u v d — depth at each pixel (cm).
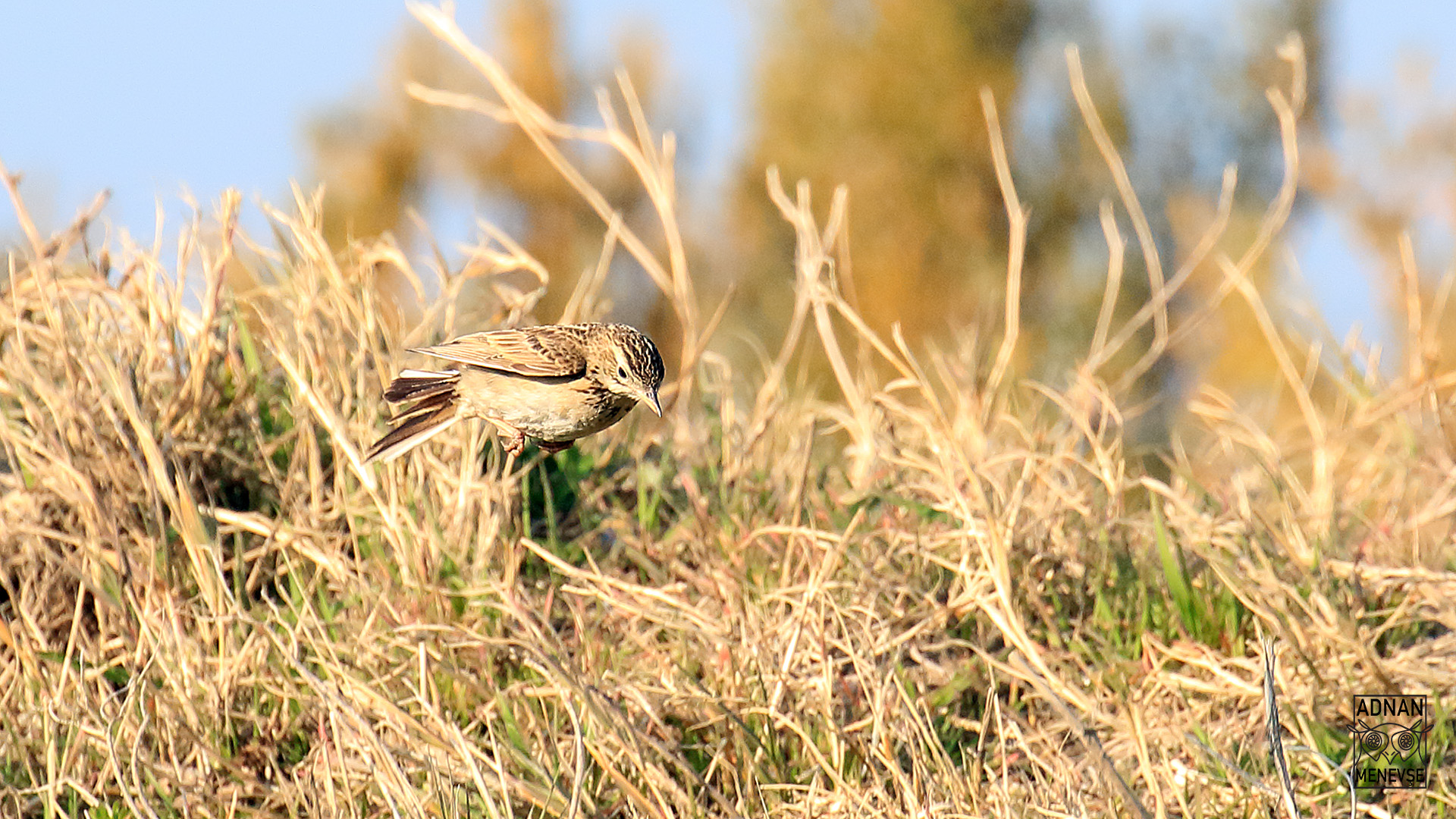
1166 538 1261
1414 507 1442
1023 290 4447
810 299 1525
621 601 1234
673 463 1512
